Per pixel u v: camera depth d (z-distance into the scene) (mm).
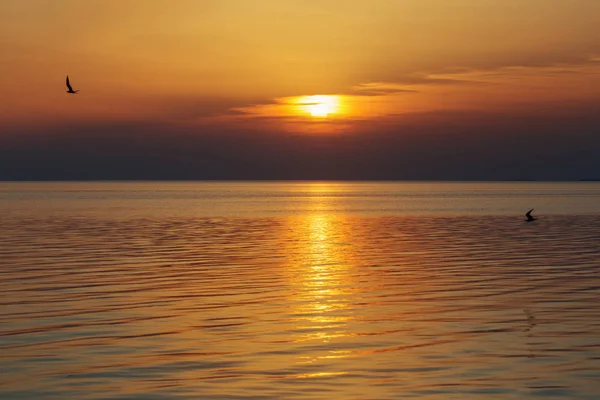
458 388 19266
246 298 33250
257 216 111188
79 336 25406
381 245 60531
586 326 26719
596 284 37031
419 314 29359
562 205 153750
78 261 47562
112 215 111812
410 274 41406
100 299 32875
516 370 20906
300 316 29016
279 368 21297
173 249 56344
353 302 32188
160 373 20797
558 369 20984
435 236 70750
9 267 44219
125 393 19000
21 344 24219
